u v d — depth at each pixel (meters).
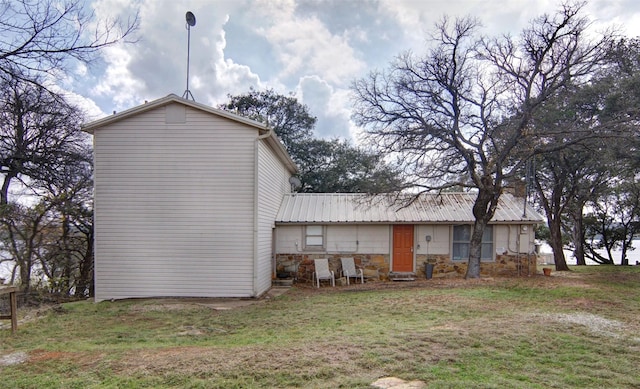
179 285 10.66
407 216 13.63
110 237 10.73
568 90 11.93
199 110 10.77
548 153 13.29
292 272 13.63
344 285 12.94
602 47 11.21
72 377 4.30
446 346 4.97
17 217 12.15
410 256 13.69
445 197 15.27
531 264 13.35
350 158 24.81
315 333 6.20
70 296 13.54
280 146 12.56
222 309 9.00
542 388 3.75
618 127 11.09
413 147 12.35
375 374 4.09
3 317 6.89
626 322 6.35
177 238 10.70
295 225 13.69
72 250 13.85
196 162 10.77
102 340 6.22
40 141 13.73
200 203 10.73
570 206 18.45
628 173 14.83
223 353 4.95
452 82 12.30
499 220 13.11
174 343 5.90
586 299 8.60
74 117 14.13
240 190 10.73
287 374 4.13
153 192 10.77
